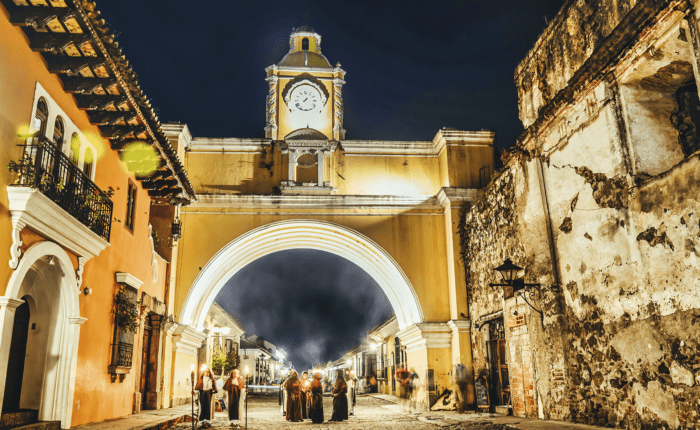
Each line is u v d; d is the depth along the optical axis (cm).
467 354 1659
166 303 1598
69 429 824
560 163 1002
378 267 1994
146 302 1300
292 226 1836
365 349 3841
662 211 714
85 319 861
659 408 719
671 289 696
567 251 974
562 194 995
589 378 895
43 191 704
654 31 720
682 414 674
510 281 1082
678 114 808
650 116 802
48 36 737
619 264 814
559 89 1041
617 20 851
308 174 1905
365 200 1823
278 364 7525
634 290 777
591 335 891
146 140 1055
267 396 3319
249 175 1844
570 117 961
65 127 852
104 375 1003
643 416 754
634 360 776
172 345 1634
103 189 1012
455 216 1777
